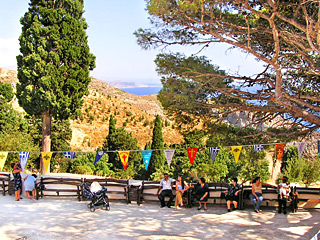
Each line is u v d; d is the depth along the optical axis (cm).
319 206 1187
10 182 1371
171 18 1212
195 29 1210
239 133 1387
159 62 1235
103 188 1173
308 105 1052
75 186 1347
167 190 1201
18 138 2277
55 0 2234
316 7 1107
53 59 2133
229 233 924
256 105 1285
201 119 1347
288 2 1101
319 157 2186
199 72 1202
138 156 2880
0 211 1132
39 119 2953
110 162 2847
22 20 2192
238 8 1150
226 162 2014
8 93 3156
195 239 876
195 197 1206
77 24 2216
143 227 977
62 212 1133
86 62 2284
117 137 2822
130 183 1460
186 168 1998
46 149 2205
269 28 1162
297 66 1261
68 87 2194
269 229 958
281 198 1114
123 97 10362
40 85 2095
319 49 913
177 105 1224
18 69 2195
